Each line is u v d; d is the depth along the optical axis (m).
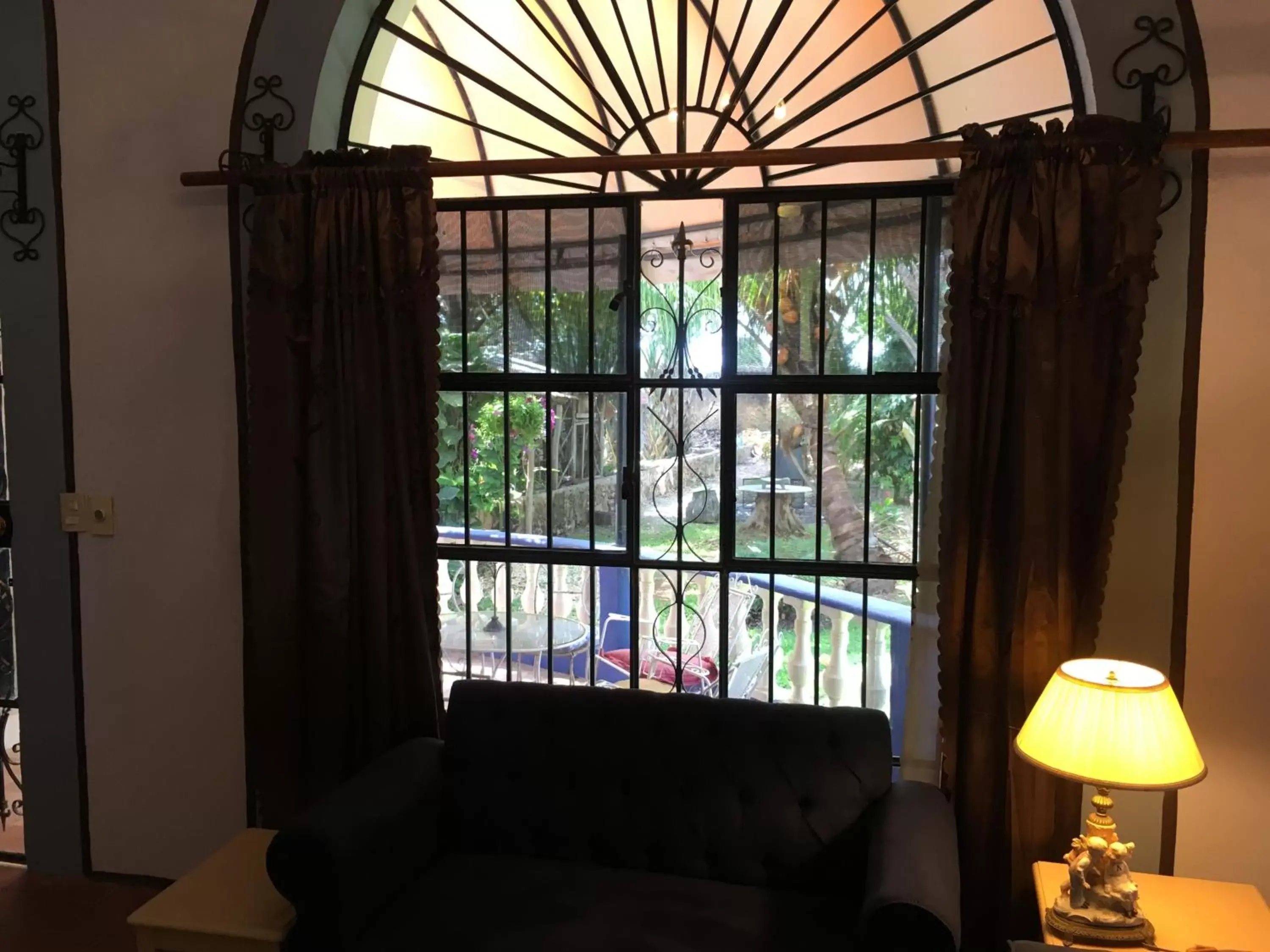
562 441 2.59
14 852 2.90
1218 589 2.15
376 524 2.39
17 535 2.74
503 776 2.26
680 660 2.57
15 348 2.71
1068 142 2.04
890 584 2.42
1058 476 2.08
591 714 2.27
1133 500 2.18
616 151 2.61
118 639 2.71
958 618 2.16
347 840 1.87
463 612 2.69
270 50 2.51
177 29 2.56
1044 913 1.84
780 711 2.21
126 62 2.59
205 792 2.70
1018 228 2.05
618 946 1.81
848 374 2.41
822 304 2.41
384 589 2.41
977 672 2.16
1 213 2.68
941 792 2.15
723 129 2.55
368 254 2.35
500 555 2.64
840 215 2.39
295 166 2.41
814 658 2.48
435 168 2.35
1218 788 2.18
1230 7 2.08
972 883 2.20
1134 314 2.04
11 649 2.90
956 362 2.14
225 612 2.64
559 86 2.64
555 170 2.31
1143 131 2.02
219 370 2.60
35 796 2.79
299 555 2.44
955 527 2.14
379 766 2.18
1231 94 2.08
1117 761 1.69
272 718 2.47
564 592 2.63
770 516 2.48
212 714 2.67
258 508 2.43
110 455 2.68
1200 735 2.18
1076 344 2.08
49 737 2.77
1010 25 2.32
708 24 2.47
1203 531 2.15
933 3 2.42
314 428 2.39
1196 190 2.10
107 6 2.60
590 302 2.54
